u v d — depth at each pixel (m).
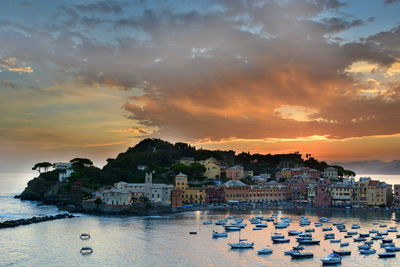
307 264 181.50
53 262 182.75
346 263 183.75
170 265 179.12
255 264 180.88
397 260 188.75
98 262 183.12
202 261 185.12
